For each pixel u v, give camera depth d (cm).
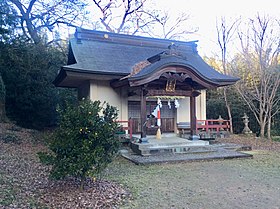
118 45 1434
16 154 931
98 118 535
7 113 1542
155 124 1334
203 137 1234
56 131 527
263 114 1514
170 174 691
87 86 1285
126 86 1126
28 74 1533
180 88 1225
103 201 468
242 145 1159
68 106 542
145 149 962
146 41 1507
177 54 1137
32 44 1689
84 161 491
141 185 582
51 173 505
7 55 1503
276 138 1378
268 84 1484
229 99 1706
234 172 712
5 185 556
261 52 1509
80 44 1334
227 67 1775
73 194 501
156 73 1009
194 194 518
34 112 1608
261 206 451
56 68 1717
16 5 1980
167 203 466
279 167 775
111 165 812
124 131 1120
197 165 812
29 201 464
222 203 466
